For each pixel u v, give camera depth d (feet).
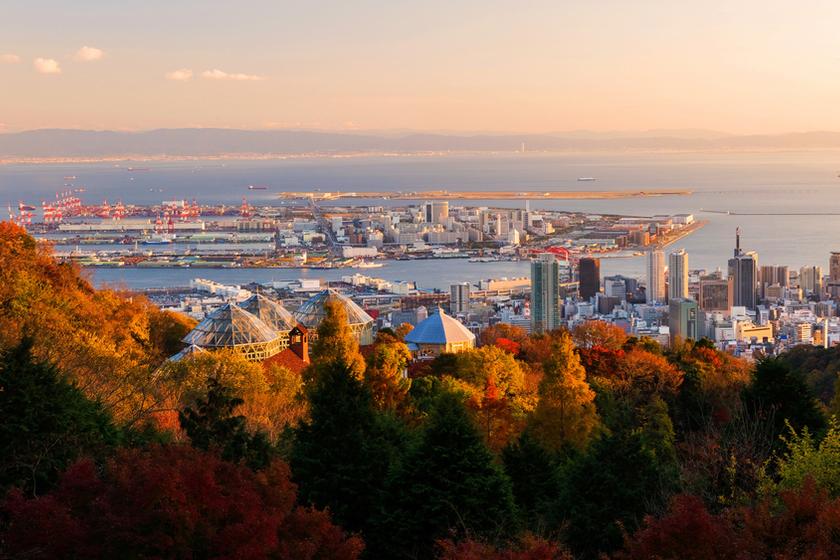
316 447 163.32
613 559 125.29
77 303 323.78
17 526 112.06
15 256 327.06
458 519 153.48
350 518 160.56
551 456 215.10
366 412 168.25
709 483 162.61
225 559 112.57
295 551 119.14
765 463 159.33
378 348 312.91
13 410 141.59
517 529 159.63
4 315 267.39
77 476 119.96
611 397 287.48
